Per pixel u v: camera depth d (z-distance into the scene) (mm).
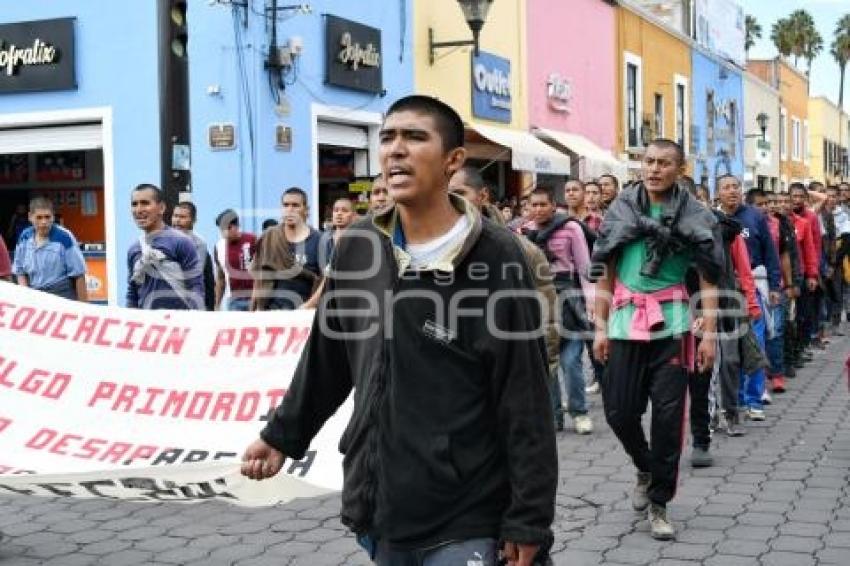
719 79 35094
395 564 2949
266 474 3223
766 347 10336
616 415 5676
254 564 5262
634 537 5609
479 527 2818
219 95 12430
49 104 13211
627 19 25859
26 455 4910
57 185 14367
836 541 5480
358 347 2969
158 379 5078
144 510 6332
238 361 5086
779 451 7699
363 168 14883
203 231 12562
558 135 21000
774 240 10102
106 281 13445
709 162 33781
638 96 26875
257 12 12422
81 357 5207
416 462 2820
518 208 17109
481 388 2828
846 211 16203
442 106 2877
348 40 14000
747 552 5324
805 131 54750
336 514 6188
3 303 5383
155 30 12523
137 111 12688
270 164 12609
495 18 18688
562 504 6258
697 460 7207
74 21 12961
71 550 5543
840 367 12359
